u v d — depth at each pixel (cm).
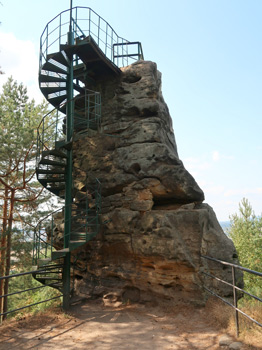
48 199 1905
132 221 893
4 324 684
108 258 928
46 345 552
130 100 1064
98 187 948
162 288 812
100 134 986
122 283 875
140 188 921
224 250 834
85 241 823
